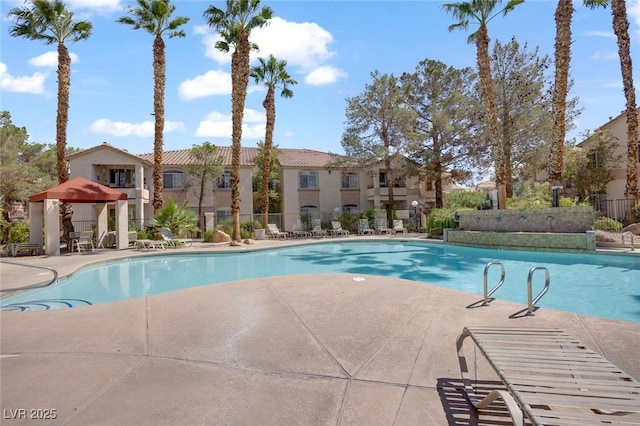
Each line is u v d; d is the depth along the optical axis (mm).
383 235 25719
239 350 4078
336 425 2627
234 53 21734
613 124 25438
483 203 22125
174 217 21281
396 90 27406
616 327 4539
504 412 2777
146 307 6000
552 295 8539
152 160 30969
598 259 12695
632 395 2168
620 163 24719
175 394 3113
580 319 4914
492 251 15680
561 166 17594
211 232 22250
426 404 2908
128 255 15562
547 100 25250
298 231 26797
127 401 3002
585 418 1966
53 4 18484
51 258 14930
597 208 24609
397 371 3504
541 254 14148
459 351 3656
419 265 13672
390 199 29594
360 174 35656
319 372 3502
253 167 32281
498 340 3213
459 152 28453
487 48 20359
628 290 8859
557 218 14703
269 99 26078
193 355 3959
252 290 7051
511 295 8703
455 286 9984
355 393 3100
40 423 2689
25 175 25906
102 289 10352
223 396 3070
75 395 3115
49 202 16219
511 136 25578
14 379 3434
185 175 30844
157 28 22000
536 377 2438
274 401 2982
